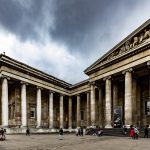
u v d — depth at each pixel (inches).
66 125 3213.6
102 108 2464.3
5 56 2108.8
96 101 2618.1
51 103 2760.8
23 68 2294.5
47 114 2829.7
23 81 2303.2
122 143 1139.9
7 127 2044.8
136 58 1843.0
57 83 2881.4
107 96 2151.8
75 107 3270.2
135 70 1950.1
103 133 1996.8
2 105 2059.5
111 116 2149.4
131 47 1907.0
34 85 2475.4
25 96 2314.2
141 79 2174.0
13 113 2356.1
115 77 2180.1
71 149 923.4
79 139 1565.0
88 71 2444.6
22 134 2130.9
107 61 2139.5
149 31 1745.8
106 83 2178.9
